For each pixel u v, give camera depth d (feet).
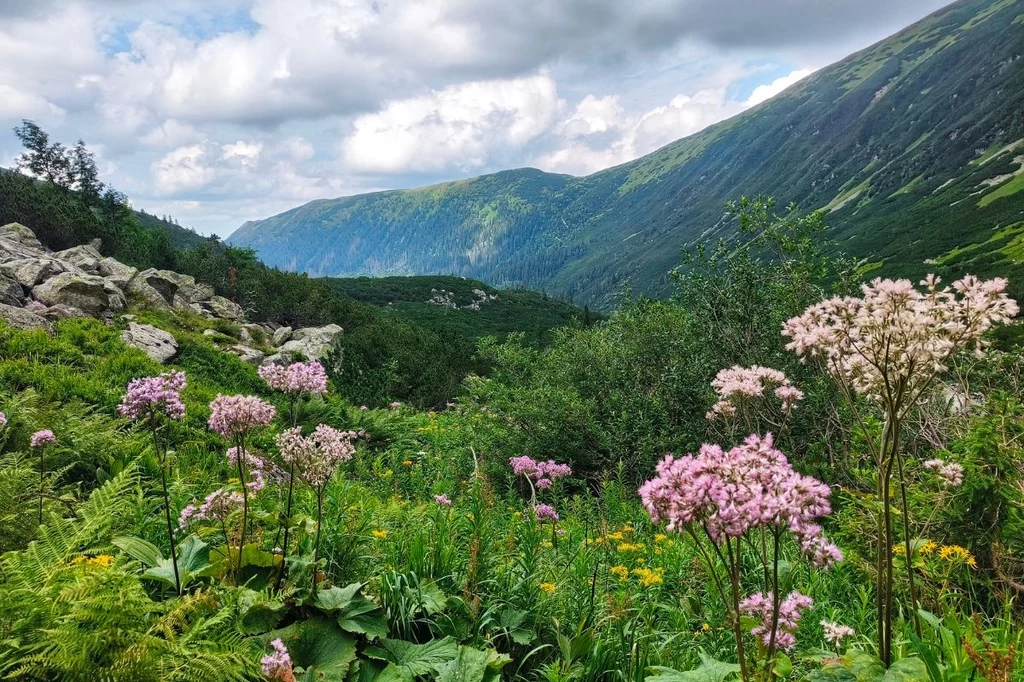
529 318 342.85
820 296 39.24
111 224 139.74
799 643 12.07
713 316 41.37
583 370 50.70
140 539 13.07
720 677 7.90
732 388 15.67
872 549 16.12
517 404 42.34
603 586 14.90
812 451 29.27
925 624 10.38
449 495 27.66
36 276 63.31
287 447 12.12
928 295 9.09
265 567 12.43
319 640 10.98
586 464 39.58
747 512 7.23
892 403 9.21
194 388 44.34
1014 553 14.14
